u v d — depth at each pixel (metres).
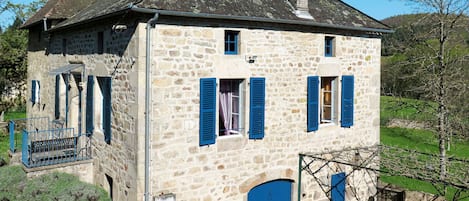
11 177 9.98
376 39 12.96
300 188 11.28
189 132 9.27
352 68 12.31
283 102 10.78
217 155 9.74
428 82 16.66
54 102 14.28
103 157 10.48
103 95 10.54
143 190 8.82
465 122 17.44
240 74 9.93
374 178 13.30
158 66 8.74
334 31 11.73
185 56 9.07
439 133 16.61
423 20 17.05
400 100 18.69
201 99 9.27
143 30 8.59
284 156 10.93
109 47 10.00
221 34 9.57
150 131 8.75
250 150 10.28
